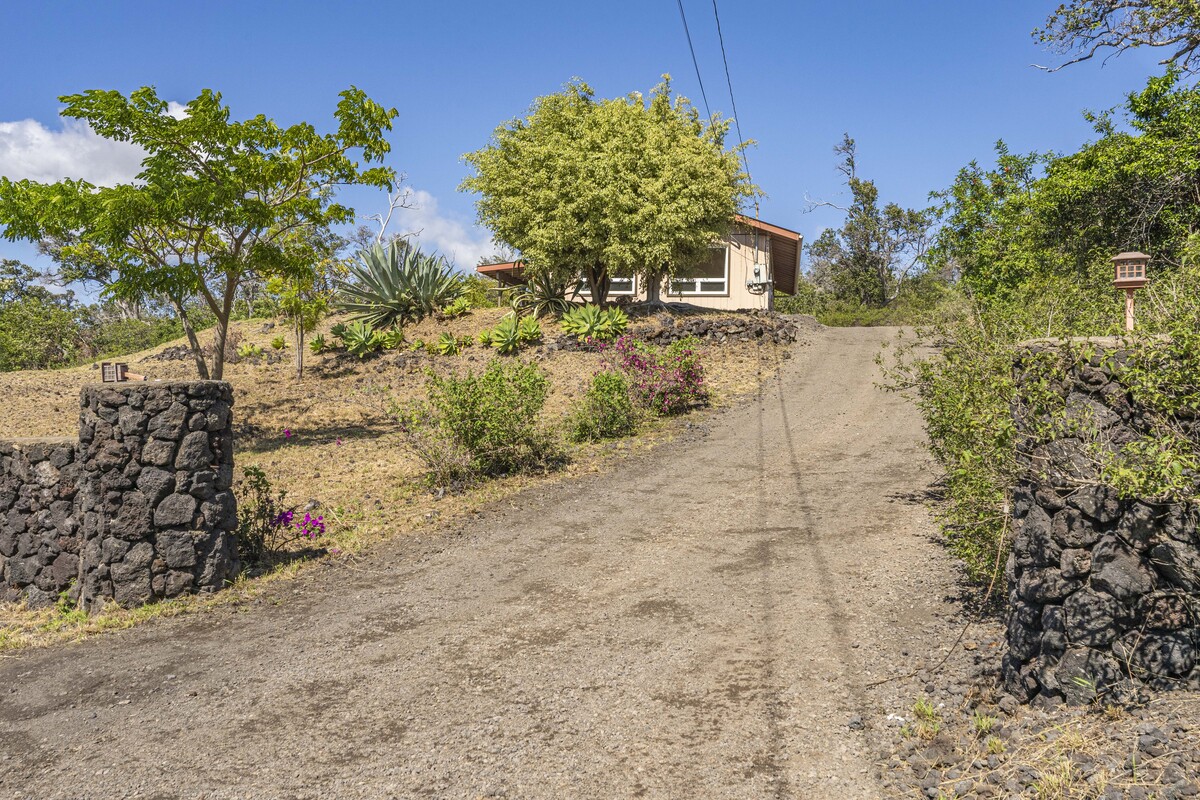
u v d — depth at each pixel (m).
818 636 5.15
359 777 3.83
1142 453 3.38
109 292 12.47
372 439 14.16
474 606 6.27
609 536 7.99
